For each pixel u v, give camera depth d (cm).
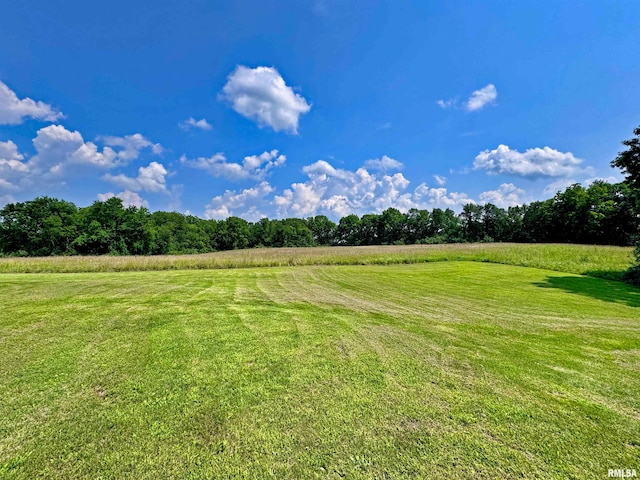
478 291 1012
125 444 228
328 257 2261
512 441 240
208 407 279
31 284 991
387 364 381
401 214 7912
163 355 394
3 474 197
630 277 1303
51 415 262
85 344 427
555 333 537
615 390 327
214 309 653
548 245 3500
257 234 7019
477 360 401
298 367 367
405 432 248
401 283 1192
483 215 7269
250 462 212
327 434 244
